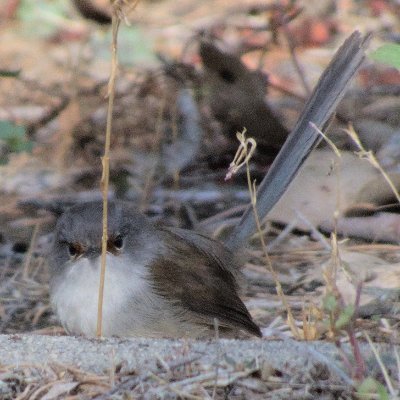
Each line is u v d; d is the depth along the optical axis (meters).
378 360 7.49
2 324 10.94
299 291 11.11
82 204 10.05
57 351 8.34
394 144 14.73
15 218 13.98
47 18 20.67
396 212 12.52
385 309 9.95
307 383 7.75
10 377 8.02
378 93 16.78
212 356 8.07
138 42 19.19
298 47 18.72
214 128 15.61
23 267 12.21
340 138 15.12
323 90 10.37
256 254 12.06
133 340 8.60
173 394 7.60
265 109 14.94
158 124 14.88
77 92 16.56
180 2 20.66
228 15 20.00
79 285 9.48
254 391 7.71
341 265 9.09
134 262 9.67
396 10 19.47
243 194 14.27
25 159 15.76
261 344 8.28
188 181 14.81
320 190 12.57
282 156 10.68
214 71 15.43
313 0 19.66
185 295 9.84
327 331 8.77
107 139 8.87
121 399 7.56
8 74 13.87
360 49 10.19
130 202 14.27
